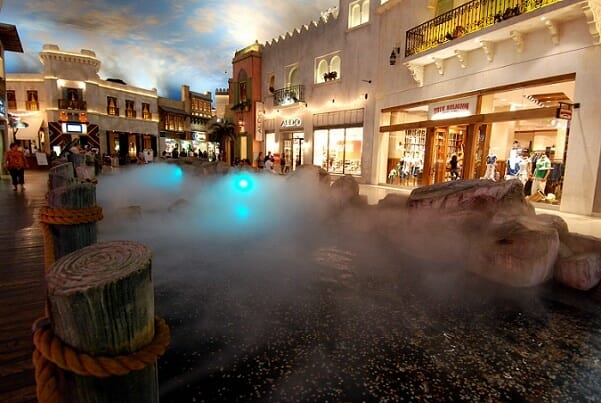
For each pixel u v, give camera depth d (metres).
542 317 3.13
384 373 2.36
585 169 7.44
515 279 3.63
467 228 4.50
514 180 4.97
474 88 10.27
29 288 3.12
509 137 11.26
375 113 14.75
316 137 18.72
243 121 24.16
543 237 3.64
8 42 14.88
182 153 26.84
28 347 2.23
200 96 43.31
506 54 9.28
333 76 17.17
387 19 13.99
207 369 2.34
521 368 2.44
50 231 2.59
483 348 2.67
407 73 12.98
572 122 7.69
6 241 4.64
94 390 0.98
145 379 1.09
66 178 3.75
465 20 10.42
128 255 1.11
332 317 3.12
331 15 17.16
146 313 1.04
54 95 26.34
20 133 26.58
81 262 1.05
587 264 3.56
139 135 33.25
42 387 0.98
